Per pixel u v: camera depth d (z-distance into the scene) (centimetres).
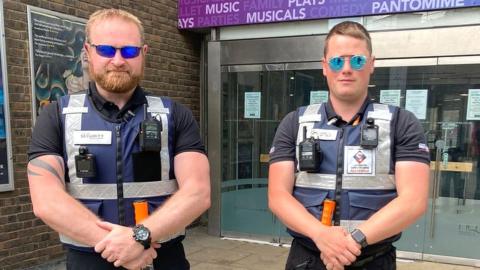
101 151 171
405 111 188
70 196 163
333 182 182
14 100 374
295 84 503
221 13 518
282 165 194
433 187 457
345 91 182
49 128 172
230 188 543
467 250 452
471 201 447
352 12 455
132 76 173
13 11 369
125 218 172
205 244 515
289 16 482
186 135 185
